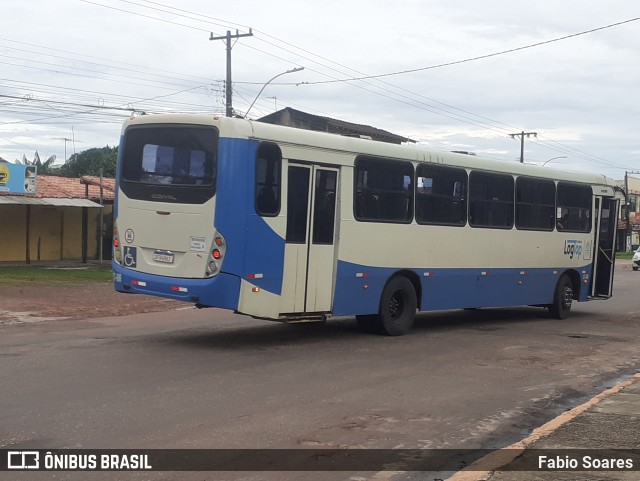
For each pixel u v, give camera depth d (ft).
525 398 28.76
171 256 35.32
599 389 31.17
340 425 23.63
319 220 37.78
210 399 26.02
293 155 36.22
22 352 33.76
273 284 35.47
